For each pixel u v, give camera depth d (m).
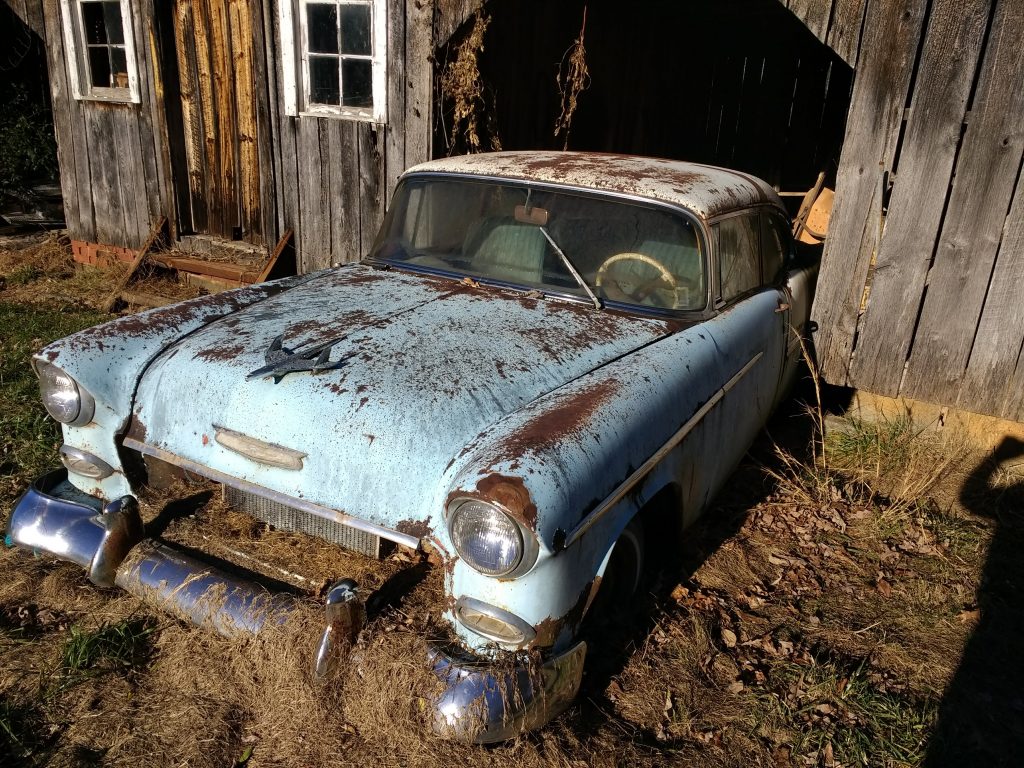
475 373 2.65
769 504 4.06
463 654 2.26
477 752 2.33
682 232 3.36
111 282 7.56
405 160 5.85
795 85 11.31
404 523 2.33
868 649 3.06
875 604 3.34
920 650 3.08
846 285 4.53
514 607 2.17
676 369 2.87
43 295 7.26
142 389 2.82
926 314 4.37
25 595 3.06
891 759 2.54
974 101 4.00
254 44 6.29
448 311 3.13
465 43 5.53
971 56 3.95
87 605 2.99
